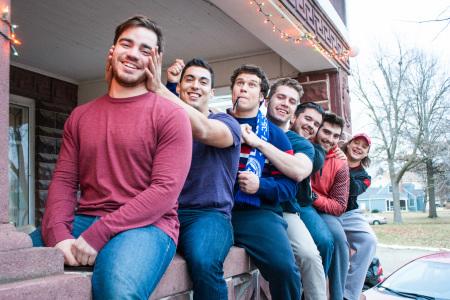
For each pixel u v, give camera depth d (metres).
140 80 2.12
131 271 1.75
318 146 3.89
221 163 2.66
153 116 2.04
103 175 2.05
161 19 5.78
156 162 2.01
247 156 3.12
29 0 5.06
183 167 2.02
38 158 7.04
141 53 2.11
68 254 1.86
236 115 3.29
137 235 1.87
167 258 1.98
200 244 2.34
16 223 6.76
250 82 3.22
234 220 3.02
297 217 3.48
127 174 2.03
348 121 7.29
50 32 5.89
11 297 1.49
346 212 4.82
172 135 2.03
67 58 6.80
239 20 5.10
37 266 1.70
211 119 2.56
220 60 7.24
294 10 5.21
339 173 4.16
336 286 3.95
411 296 6.09
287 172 3.13
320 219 3.80
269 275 2.86
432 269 6.52
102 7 5.35
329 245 3.65
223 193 2.63
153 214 1.94
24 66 6.96
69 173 2.13
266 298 3.30
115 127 2.04
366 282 8.56
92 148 2.06
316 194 4.05
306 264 3.28
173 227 2.09
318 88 6.85
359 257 4.76
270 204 3.13
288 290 2.86
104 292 1.72
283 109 3.66
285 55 6.20
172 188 1.97
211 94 3.09
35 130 7.09
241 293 2.93
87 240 1.85
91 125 2.09
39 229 2.23
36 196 6.96
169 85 3.21
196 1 5.30
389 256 17.16
